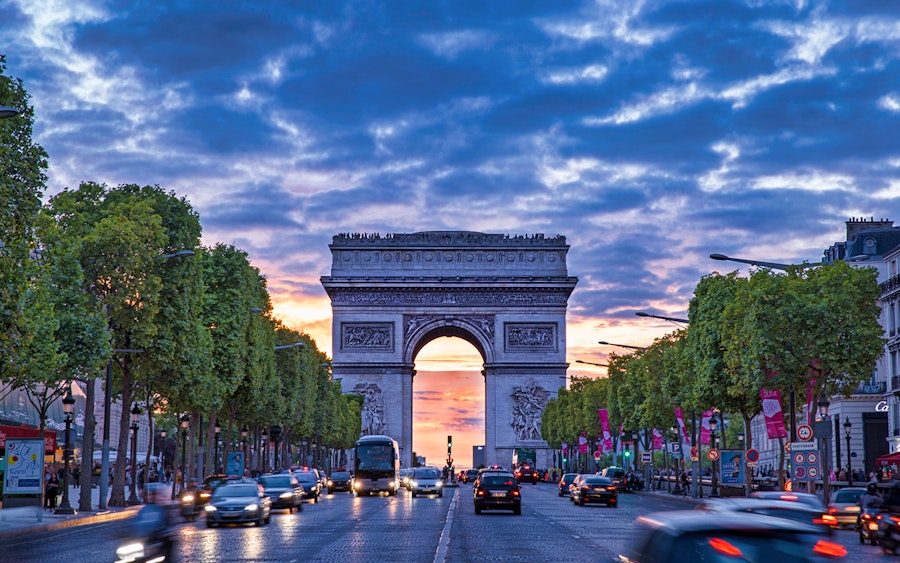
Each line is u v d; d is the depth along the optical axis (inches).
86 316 3223.4
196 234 3880.4
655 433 5876.0
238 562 1786.4
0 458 3481.8
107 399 3602.4
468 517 3329.2
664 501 4982.8
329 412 7770.7
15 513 2068.2
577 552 1995.6
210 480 3789.4
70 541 2285.9
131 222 3481.8
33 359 2746.1
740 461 4237.2
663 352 5644.7
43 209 2960.1
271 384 5531.5
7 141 2373.3
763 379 3602.4
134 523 1507.1
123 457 3703.3
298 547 2114.9
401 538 2373.3
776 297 3572.8
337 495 5826.8
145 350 3661.4
